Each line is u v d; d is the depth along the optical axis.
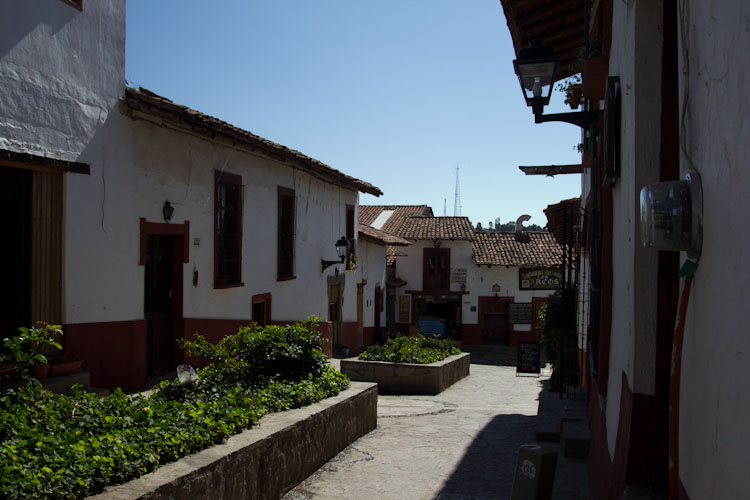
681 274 2.45
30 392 4.56
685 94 2.54
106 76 8.20
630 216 3.53
